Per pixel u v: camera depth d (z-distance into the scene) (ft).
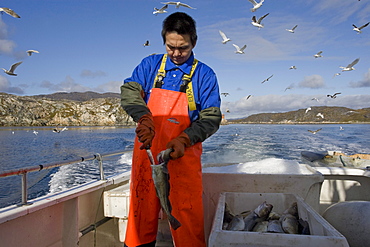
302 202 6.97
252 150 64.85
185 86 6.36
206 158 54.08
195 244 6.27
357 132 164.35
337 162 24.38
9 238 5.94
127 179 10.62
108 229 9.58
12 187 34.30
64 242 7.47
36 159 74.74
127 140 129.59
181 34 5.95
